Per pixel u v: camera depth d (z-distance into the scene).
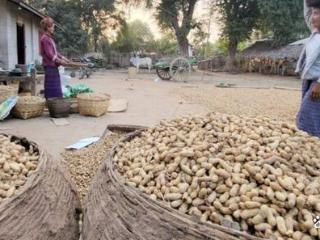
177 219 1.67
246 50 32.34
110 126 4.41
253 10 29.48
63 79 8.98
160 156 2.21
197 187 1.91
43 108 7.24
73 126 6.54
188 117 2.68
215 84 18.17
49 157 2.58
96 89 13.53
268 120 2.54
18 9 13.41
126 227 1.83
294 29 27.83
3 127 6.31
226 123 2.45
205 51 38.06
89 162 3.83
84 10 35.16
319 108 3.10
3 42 12.02
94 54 33.41
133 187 1.99
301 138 2.27
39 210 2.08
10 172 2.28
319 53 3.11
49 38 6.81
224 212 1.78
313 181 1.92
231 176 1.92
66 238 2.26
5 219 1.85
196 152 2.11
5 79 8.31
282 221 1.68
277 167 1.96
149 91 13.33
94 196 2.25
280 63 27.02
